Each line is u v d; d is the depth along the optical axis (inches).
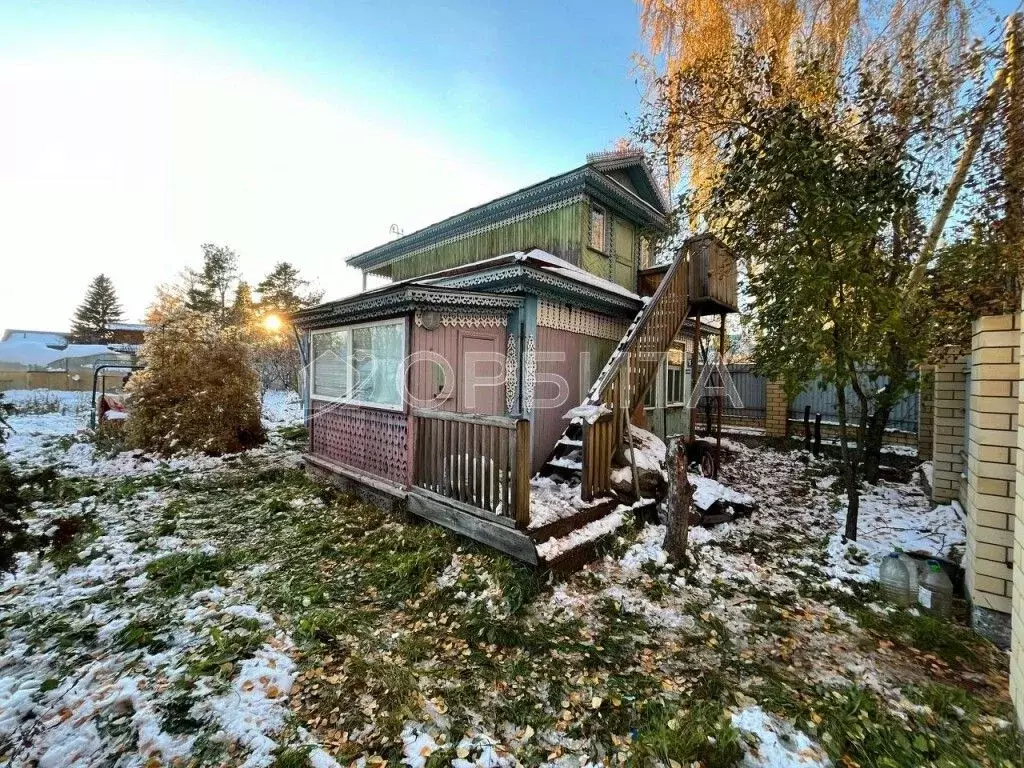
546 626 116.2
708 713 82.9
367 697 87.9
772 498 251.3
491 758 74.2
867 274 157.9
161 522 189.9
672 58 313.7
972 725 80.7
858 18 234.2
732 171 185.0
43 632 106.3
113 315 1715.1
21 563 144.0
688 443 295.9
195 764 70.3
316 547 164.4
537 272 216.7
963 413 205.0
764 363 191.6
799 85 181.0
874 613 125.0
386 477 207.0
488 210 353.1
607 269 337.7
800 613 125.6
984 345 116.0
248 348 378.3
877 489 258.2
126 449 324.8
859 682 95.6
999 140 164.1
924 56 198.1
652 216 370.6
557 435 249.9
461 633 113.2
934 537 177.6
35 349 906.1
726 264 259.4
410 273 453.1
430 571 143.1
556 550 141.2
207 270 1168.8
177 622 112.2
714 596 135.2
